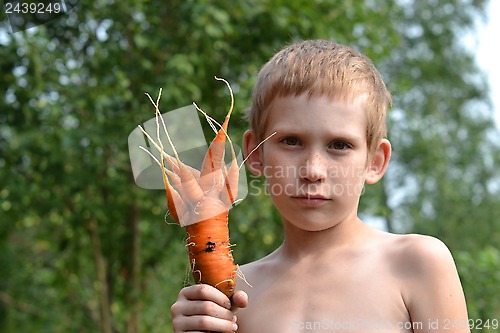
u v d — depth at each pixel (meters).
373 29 6.78
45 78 5.51
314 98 1.71
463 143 14.25
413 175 13.48
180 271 6.70
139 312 6.48
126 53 5.74
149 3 5.73
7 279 7.18
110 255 6.39
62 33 5.53
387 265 1.78
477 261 6.30
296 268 1.84
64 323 7.00
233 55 5.86
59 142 5.57
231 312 1.67
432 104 13.75
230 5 5.70
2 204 5.73
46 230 6.77
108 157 5.69
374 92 1.79
